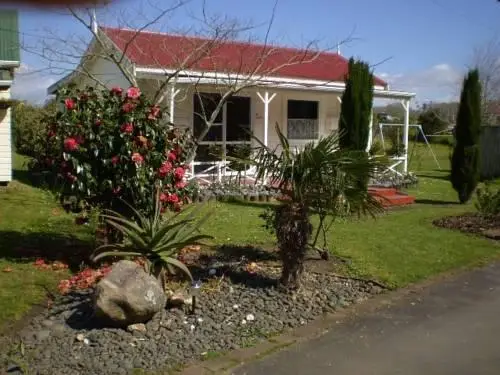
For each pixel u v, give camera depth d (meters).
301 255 6.24
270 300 6.04
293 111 18.55
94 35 11.24
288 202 6.35
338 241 9.16
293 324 5.46
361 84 12.47
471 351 4.91
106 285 4.93
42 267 6.82
